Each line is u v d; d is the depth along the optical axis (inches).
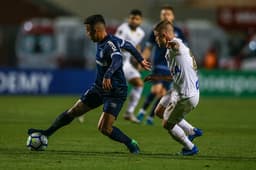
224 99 3599.9
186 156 1411.2
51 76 3567.9
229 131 1979.6
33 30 4579.2
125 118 2207.2
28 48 4574.3
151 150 1504.7
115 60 1364.4
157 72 2084.2
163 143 1641.2
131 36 2199.8
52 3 5113.2
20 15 5009.8
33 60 4566.9
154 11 5182.1
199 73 3656.5
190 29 4660.4
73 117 1448.1
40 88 3550.7
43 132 1457.9
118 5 5349.4
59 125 1451.8
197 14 5211.6
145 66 1437.0
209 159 1373.0
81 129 1951.3
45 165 1266.0
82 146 1552.7
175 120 1398.9
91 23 1382.9
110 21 4746.6
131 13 2196.1
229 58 4731.8
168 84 2146.9
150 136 1800.0
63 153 1424.7
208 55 4345.5
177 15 5226.4
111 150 1491.1
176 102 1381.6
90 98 1428.4
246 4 5580.7
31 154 1400.1
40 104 2982.3
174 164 1298.0
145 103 2196.1
